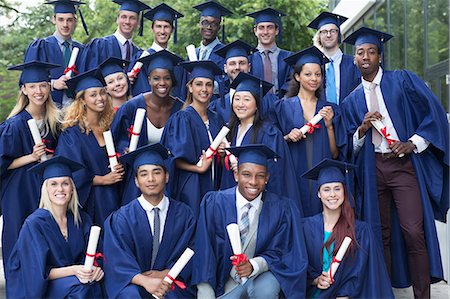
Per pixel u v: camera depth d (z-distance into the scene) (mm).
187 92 6547
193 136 5840
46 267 5086
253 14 7453
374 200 5762
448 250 6516
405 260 5984
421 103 5715
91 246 4941
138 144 5977
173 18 7590
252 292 4973
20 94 6020
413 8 8289
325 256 5223
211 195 5332
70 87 5961
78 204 5395
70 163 5371
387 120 5777
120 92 6469
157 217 5215
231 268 5160
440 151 5695
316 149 5848
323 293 5102
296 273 4996
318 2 18984
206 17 7859
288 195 5664
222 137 5680
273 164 5621
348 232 5180
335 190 5230
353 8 12164
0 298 6219
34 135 5684
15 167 5855
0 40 23641
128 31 7805
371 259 5191
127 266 5016
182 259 4844
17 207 5887
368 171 5762
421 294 5609
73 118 5855
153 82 6004
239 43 6773
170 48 19406
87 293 4965
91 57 7660
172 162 5758
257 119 5789
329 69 7090
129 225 5156
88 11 23875
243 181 5191
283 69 7387
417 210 5633
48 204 5254
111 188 5812
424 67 7840
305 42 18688
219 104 6562
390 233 5945
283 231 5191
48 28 24328
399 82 5785
